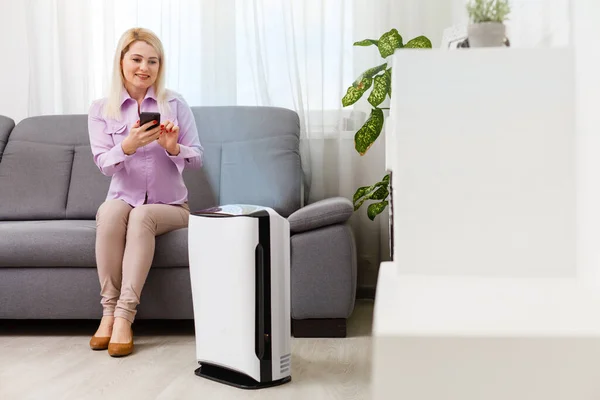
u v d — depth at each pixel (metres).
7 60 3.58
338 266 2.60
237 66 3.41
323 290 2.60
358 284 3.39
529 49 1.07
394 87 1.13
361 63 3.32
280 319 2.00
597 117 0.98
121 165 2.63
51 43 3.44
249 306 1.96
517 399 0.76
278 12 3.35
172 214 2.57
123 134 2.75
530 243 1.08
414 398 0.77
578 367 0.75
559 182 1.07
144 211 2.48
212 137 3.16
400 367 0.77
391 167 1.70
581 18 1.07
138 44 2.73
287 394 1.88
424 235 1.09
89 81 3.42
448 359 0.77
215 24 3.36
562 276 1.07
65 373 2.12
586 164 1.03
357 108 3.32
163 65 2.80
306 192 3.36
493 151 1.08
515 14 1.65
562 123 1.07
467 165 1.08
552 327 0.78
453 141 1.08
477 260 1.08
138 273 2.43
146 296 2.60
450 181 1.08
